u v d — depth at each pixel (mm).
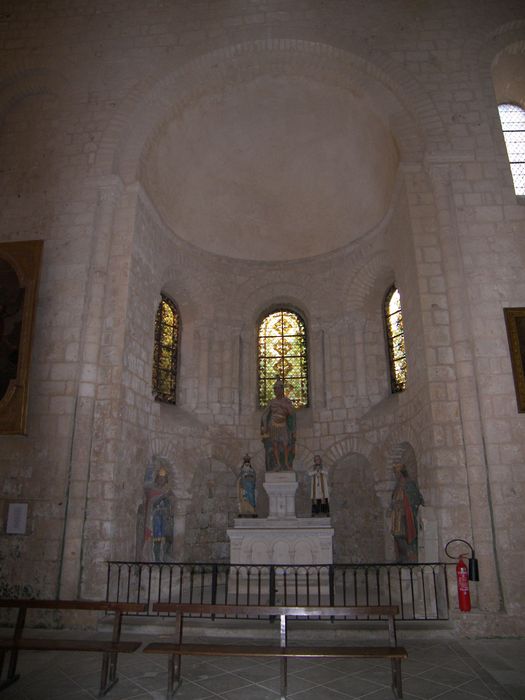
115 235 11406
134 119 12289
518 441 9203
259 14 12891
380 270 14414
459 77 11953
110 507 9672
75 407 10125
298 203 15875
